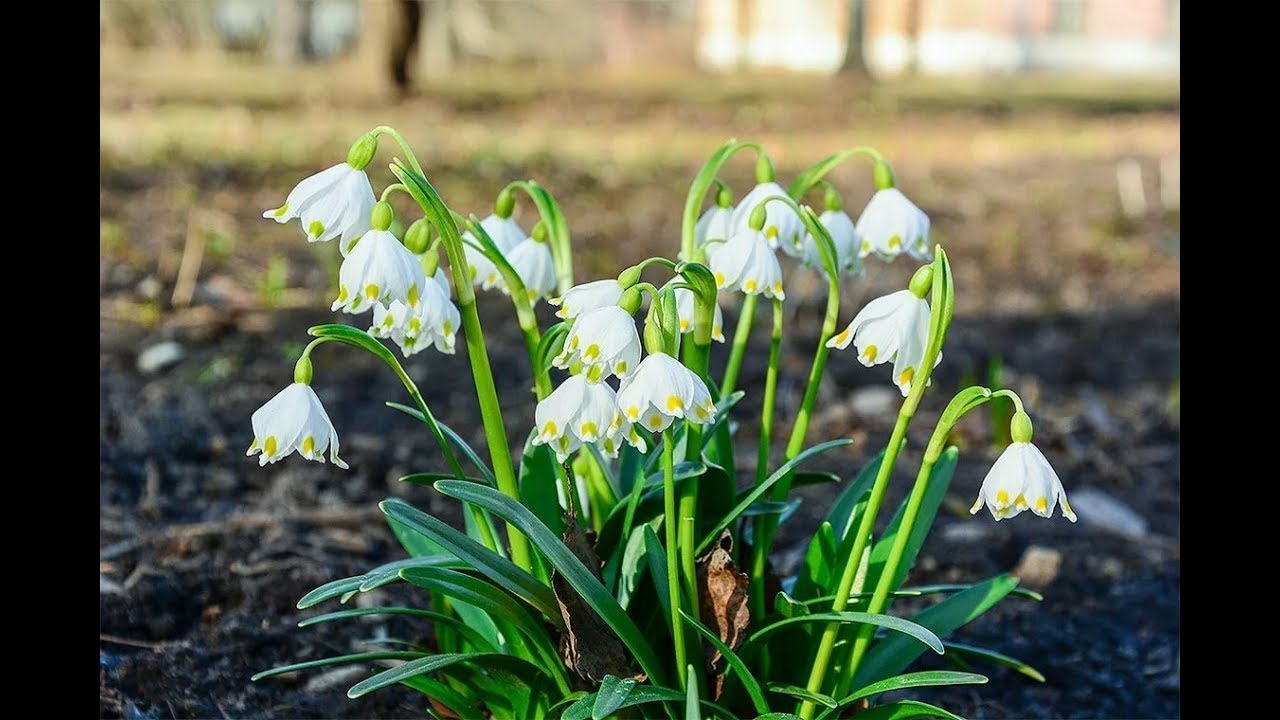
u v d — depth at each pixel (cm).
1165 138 1345
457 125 1254
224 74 1798
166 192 782
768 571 215
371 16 1539
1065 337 580
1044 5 2559
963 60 2541
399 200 809
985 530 365
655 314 169
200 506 346
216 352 483
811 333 559
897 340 177
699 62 2794
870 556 212
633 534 202
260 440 177
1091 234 810
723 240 214
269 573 304
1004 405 430
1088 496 391
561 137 1209
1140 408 481
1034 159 1173
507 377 478
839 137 1310
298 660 272
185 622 282
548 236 229
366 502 358
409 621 291
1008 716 274
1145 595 327
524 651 209
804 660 205
